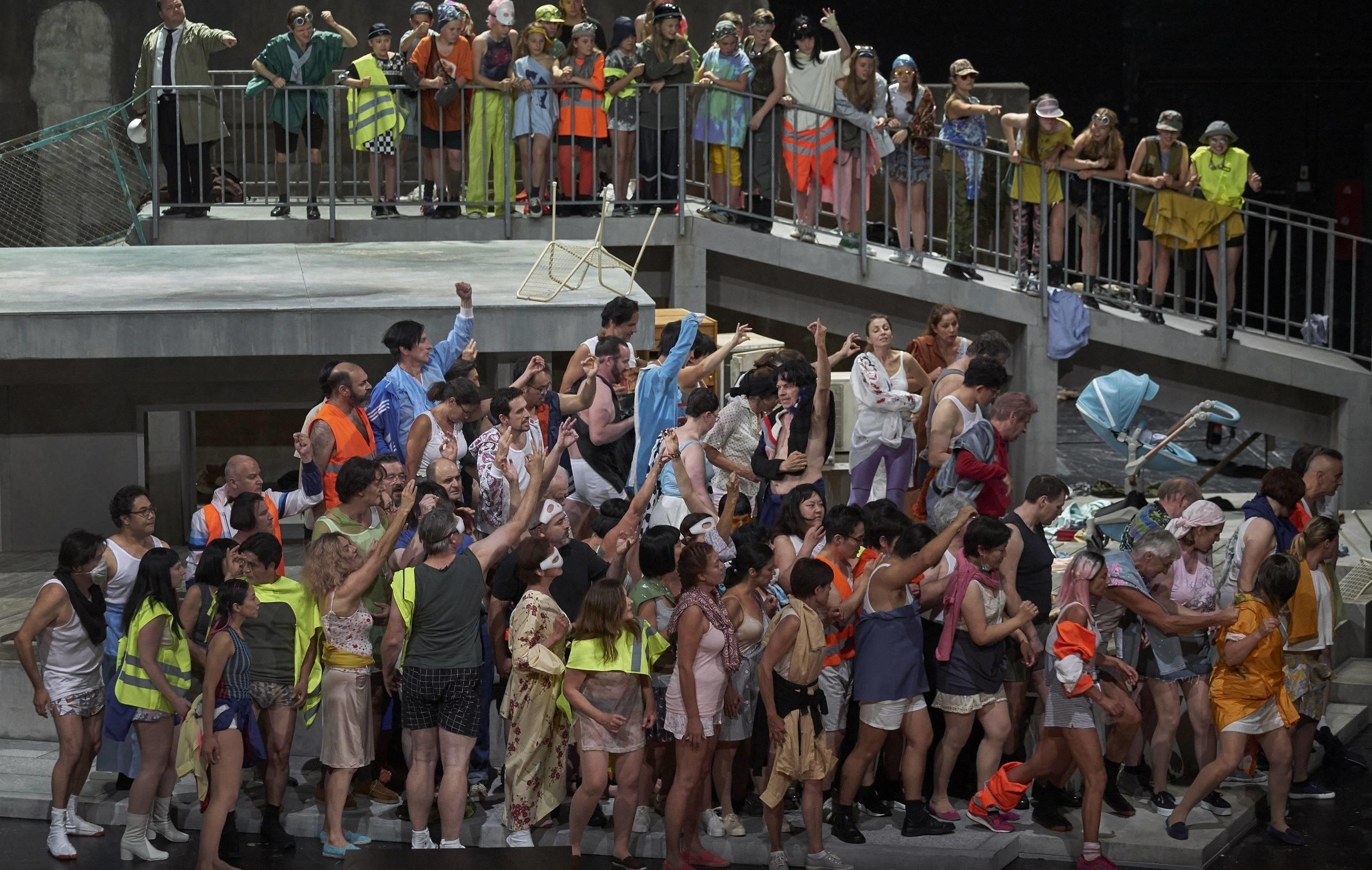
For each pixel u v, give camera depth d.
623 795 8.08
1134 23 21.33
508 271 12.34
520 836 8.38
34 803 8.77
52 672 8.29
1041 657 8.94
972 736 9.19
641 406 9.86
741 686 8.51
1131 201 14.05
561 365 15.55
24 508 12.00
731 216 14.04
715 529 8.78
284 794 8.64
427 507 8.35
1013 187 14.13
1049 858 8.62
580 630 7.94
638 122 13.82
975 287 13.92
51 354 10.58
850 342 10.34
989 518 8.51
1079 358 14.53
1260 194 21.44
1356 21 20.89
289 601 8.12
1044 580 8.79
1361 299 19.27
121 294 11.23
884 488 12.46
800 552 8.45
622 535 8.79
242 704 7.89
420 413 9.35
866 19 21.28
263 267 12.53
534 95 13.73
